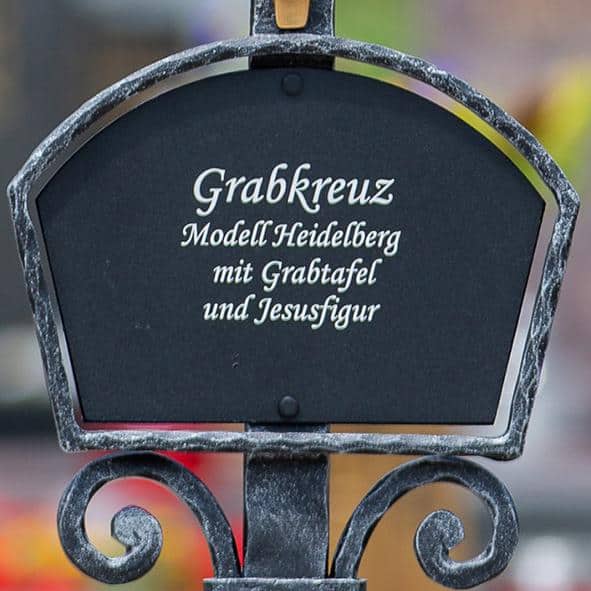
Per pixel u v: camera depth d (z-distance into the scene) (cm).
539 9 816
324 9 465
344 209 455
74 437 449
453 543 461
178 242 454
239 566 464
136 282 453
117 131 453
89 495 456
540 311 457
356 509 464
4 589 1067
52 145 448
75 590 1073
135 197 453
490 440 456
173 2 1725
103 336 453
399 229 456
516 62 823
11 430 1616
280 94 455
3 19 1783
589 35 821
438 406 457
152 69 451
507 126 456
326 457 464
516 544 461
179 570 1078
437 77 455
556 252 457
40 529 1098
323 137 455
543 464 1717
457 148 457
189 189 454
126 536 458
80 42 1784
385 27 770
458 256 457
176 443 451
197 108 454
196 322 454
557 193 456
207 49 451
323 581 461
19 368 1684
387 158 456
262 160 454
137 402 454
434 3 811
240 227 454
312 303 455
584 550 1341
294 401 455
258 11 464
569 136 772
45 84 1789
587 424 1716
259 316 455
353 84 456
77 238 452
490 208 458
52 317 448
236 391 454
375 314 456
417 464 463
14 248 1759
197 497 461
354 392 455
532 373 457
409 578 782
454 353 457
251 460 464
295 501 464
